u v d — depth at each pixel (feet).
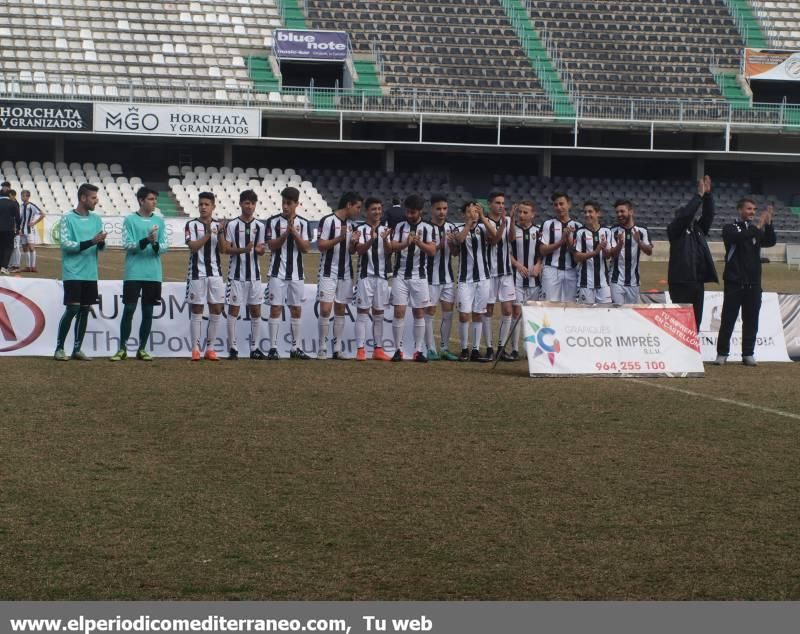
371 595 19.54
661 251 142.61
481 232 50.70
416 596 19.56
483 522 23.68
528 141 155.02
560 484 26.86
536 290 52.11
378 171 150.61
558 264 51.21
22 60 143.84
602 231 50.88
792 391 42.16
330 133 150.00
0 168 136.67
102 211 133.28
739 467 28.78
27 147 144.97
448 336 51.85
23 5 150.61
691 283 49.11
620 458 29.71
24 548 21.65
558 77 155.63
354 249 50.24
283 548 21.86
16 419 33.68
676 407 37.91
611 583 20.22
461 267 50.93
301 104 142.41
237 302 49.75
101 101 134.21
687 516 24.27
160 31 151.64
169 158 148.15
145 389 39.99
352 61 153.07
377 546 22.06
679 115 147.13
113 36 150.00
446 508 24.70
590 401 38.99
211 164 149.48
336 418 34.81
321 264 50.16
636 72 157.99
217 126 136.87
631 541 22.49
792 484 27.07
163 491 25.75
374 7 160.76
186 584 19.94
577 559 21.40
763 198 156.87
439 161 156.56
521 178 151.33
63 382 41.22
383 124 151.53
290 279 49.93
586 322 46.09
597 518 24.06
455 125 152.15
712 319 53.31
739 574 20.67
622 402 38.86
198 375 44.01
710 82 158.30
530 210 52.06
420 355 50.52
